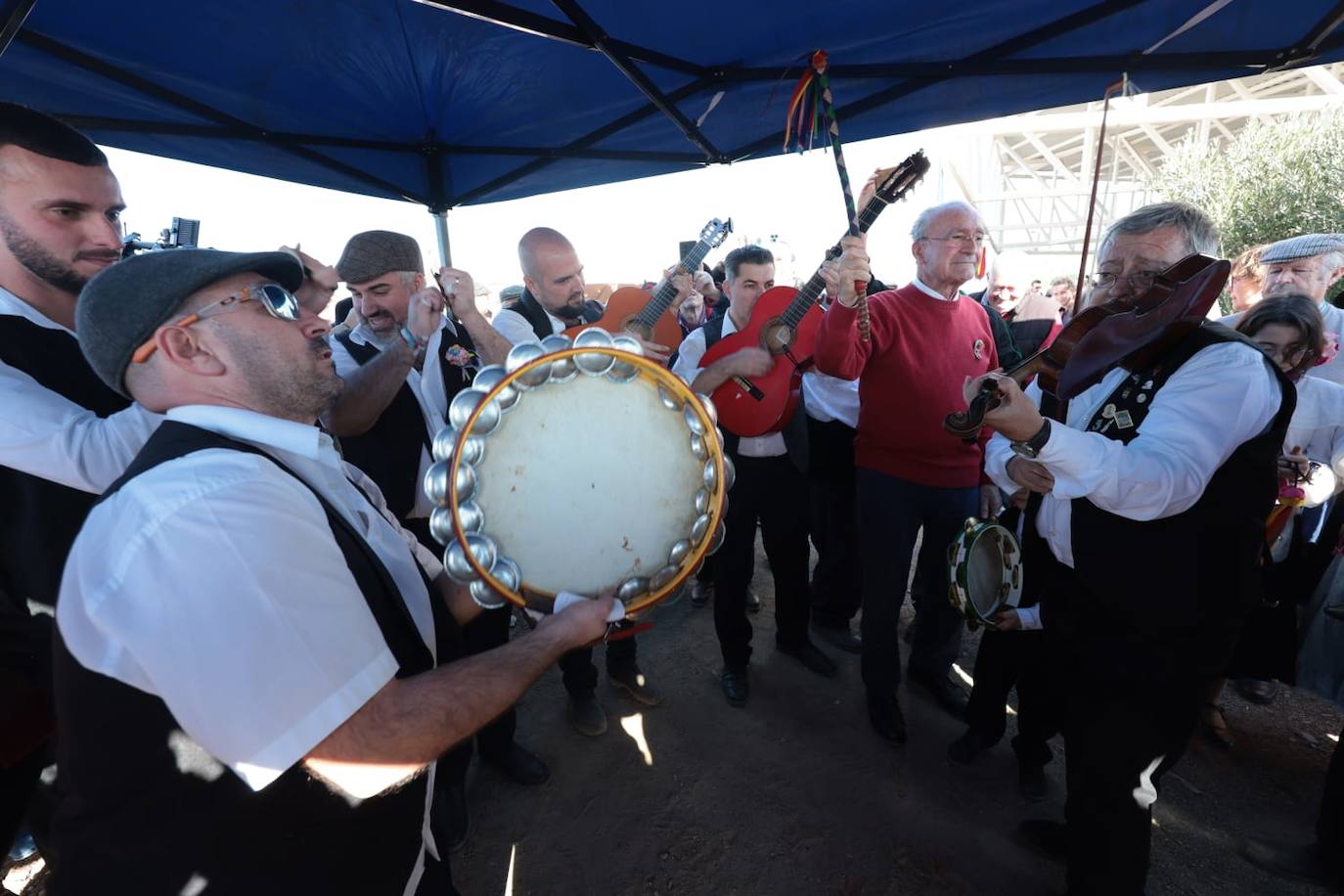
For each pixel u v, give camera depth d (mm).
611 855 2070
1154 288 1340
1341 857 1801
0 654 1323
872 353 2357
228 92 2727
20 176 1302
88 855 829
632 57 2441
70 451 1201
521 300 2748
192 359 912
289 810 859
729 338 2670
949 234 2250
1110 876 1500
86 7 2078
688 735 2590
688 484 1024
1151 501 1267
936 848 2037
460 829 2102
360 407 1887
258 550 762
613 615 956
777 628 3078
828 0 2184
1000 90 2662
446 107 3162
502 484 928
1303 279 2502
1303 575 2150
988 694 2258
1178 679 1382
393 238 2154
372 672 807
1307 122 7773
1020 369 1594
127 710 778
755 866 2010
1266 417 1289
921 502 2389
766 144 3242
